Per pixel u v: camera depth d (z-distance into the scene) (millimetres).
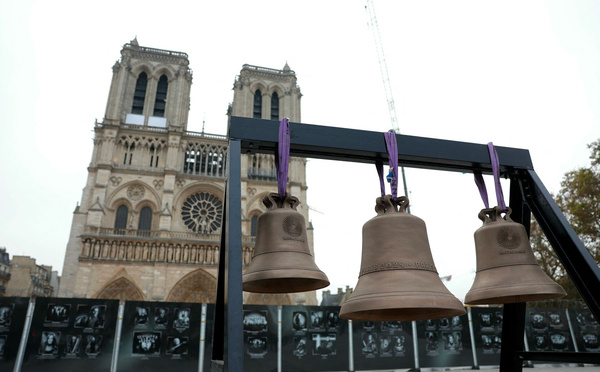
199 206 67000
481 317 19156
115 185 63656
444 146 3982
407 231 3562
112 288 56344
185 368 16125
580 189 33844
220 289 3545
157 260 58812
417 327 18469
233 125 3426
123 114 70312
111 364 15609
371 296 3262
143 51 76125
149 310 16531
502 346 4547
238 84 80812
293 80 83875
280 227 3699
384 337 18016
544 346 19859
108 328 15977
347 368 17297
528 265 3863
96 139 66125
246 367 16531
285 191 3768
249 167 70375
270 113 79875
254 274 3525
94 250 57406
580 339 20250
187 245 61188
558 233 3781
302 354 17125
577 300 31516
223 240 3602
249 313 17234
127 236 58938
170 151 67750
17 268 83125
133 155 66938
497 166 4062
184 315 16734
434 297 3195
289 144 3488
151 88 73938
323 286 4125
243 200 67375
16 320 15305
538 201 4109
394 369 17641
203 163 70750
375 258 3549
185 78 77188
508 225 3961
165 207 63219
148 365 15891
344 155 3850
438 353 18250
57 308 15789
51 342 15367
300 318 17594
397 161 3721
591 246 33219
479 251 4105
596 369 19234
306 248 3795
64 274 56812
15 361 14898
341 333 17688
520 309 4426
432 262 3576
